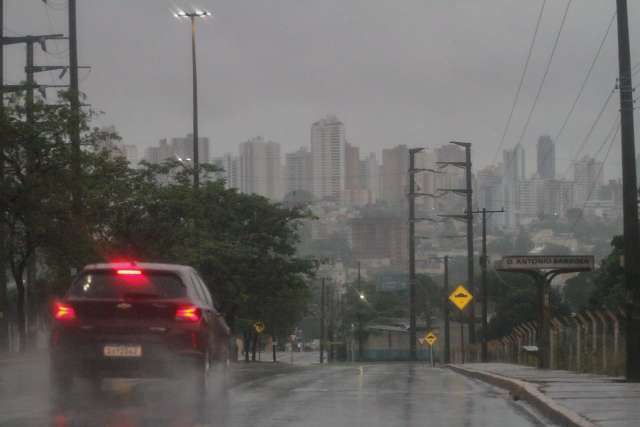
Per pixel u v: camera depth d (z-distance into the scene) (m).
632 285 24.12
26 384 24.17
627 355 24.25
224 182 62.69
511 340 57.72
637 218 24.20
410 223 86.81
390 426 15.40
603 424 14.15
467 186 73.44
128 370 18.23
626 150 24.25
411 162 87.75
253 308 66.56
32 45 53.16
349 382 27.45
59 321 18.42
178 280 18.91
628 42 24.34
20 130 38.41
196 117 58.50
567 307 86.12
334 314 133.25
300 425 15.45
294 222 66.62
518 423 15.99
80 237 40.72
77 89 41.22
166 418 16.36
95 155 41.88
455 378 33.03
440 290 119.50
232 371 35.38
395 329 116.25
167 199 46.66
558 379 26.09
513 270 37.81
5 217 42.00
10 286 74.88
